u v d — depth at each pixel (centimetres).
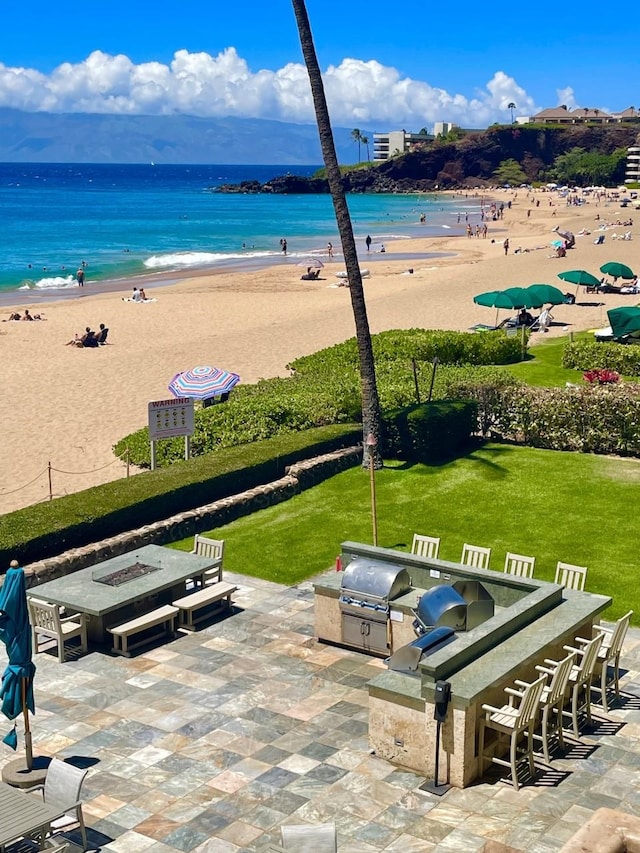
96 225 14388
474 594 1414
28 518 1920
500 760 1155
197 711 1335
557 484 2373
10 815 974
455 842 1027
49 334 5109
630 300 5494
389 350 3678
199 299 6556
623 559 1912
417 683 1184
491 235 12619
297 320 5366
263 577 1870
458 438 2647
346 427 2656
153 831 1058
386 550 1565
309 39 2222
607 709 1327
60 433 3088
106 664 1490
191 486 2158
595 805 1098
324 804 1105
